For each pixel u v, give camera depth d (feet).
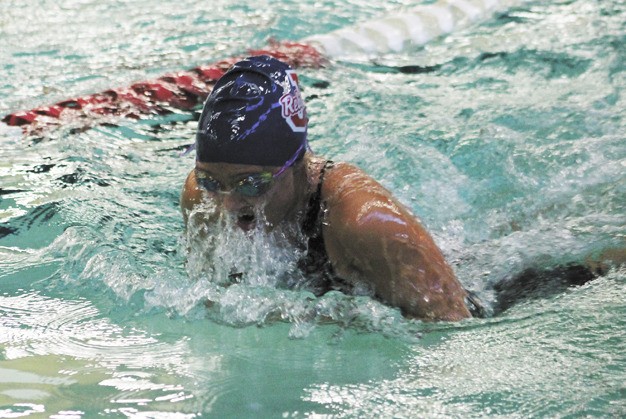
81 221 16.31
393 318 11.71
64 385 10.46
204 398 10.03
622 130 20.48
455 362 10.71
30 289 13.67
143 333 12.07
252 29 31.14
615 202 16.71
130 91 25.29
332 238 12.11
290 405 9.78
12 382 10.56
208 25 31.78
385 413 9.51
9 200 17.44
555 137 20.15
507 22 31.22
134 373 10.77
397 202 12.21
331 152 19.53
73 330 12.19
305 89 24.76
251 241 12.53
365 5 34.73
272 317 12.19
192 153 20.89
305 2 35.04
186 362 11.08
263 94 11.82
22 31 31.09
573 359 10.59
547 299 12.70
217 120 11.60
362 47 29.55
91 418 9.61
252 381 10.46
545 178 18.04
